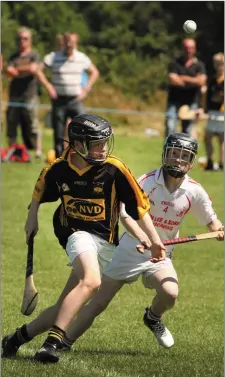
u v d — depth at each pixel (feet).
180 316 59.26
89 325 48.08
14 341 47.50
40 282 67.62
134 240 48.44
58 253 78.38
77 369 44.19
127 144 155.53
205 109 144.77
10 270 71.00
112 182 45.11
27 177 118.21
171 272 48.49
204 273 73.20
